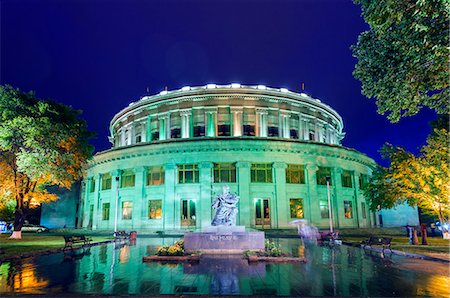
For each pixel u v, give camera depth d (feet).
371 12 38.14
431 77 40.70
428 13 34.01
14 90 79.82
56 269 41.37
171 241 88.43
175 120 158.40
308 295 28.09
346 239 93.97
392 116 44.62
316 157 131.85
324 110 179.93
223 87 154.71
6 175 87.20
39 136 77.51
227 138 124.16
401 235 115.65
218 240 57.00
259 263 45.80
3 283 32.76
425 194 77.41
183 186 123.34
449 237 83.71
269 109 157.69
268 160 124.67
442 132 76.59
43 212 166.81
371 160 155.53
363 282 33.45
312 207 125.29
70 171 96.48
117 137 193.98
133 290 29.71
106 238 99.55
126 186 134.62
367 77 45.91
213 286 31.42
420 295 28.22
